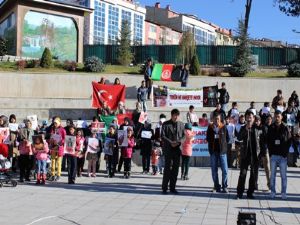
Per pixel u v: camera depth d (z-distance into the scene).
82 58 35.41
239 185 12.97
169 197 13.02
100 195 13.19
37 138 15.40
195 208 11.51
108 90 23.75
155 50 40.38
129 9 76.94
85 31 68.81
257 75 33.59
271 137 12.97
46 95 30.19
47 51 32.00
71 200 12.32
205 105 25.75
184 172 16.47
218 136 13.88
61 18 34.34
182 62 38.75
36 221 9.84
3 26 36.41
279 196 13.38
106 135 17.34
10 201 12.02
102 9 71.50
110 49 40.66
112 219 10.18
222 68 35.50
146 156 18.19
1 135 15.92
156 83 29.97
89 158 17.05
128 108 27.97
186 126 16.58
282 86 31.19
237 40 35.69
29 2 32.94
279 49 38.28
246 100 31.25
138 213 10.83
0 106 27.69
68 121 16.59
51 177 16.06
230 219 10.34
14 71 30.55
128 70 33.41
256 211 11.28
